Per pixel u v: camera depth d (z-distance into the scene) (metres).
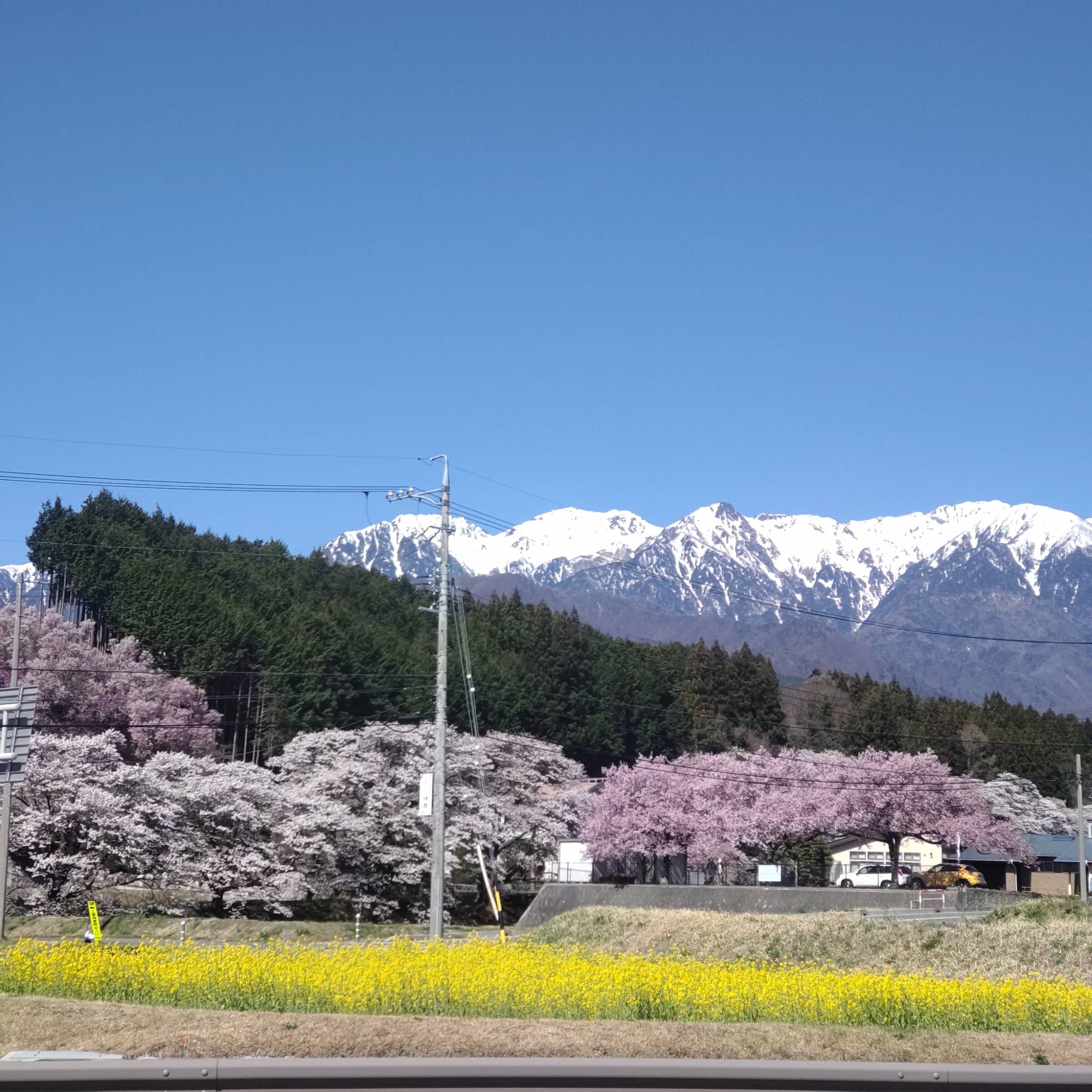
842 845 74.25
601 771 98.94
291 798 46.84
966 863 71.44
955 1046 11.29
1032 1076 10.27
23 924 37.66
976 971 23.36
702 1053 10.75
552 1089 9.70
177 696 73.56
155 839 42.94
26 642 73.19
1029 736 115.62
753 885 59.31
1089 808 82.94
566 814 58.12
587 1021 11.76
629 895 41.94
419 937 34.78
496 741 59.31
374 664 88.00
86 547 100.69
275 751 77.50
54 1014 11.20
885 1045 11.19
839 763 65.75
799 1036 11.31
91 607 97.81
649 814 59.12
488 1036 10.73
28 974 14.17
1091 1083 10.29
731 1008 13.52
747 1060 10.49
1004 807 88.88
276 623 89.88
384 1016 11.50
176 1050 10.14
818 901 41.28
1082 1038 11.92
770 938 27.09
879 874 65.12
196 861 44.34
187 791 45.19
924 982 14.20
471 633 107.50
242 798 46.44
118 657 77.75
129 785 44.38
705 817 59.47
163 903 46.16
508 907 50.25
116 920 38.22
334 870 46.47
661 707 109.19
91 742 45.38
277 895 44.41
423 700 83.94
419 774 48.69
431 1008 13.20
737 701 112.50
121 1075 9.29
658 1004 13.55
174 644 84.06
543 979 14.34
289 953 15.86
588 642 117.38
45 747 44.44
